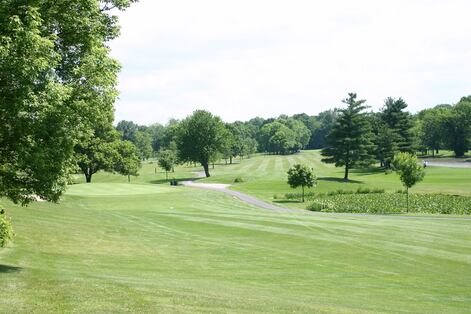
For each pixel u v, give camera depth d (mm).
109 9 18516
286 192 73125
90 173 85312
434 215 43281
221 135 114750
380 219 36812
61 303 10023
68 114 14508
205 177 114375
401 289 16734
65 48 16875
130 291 11750
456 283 17797
